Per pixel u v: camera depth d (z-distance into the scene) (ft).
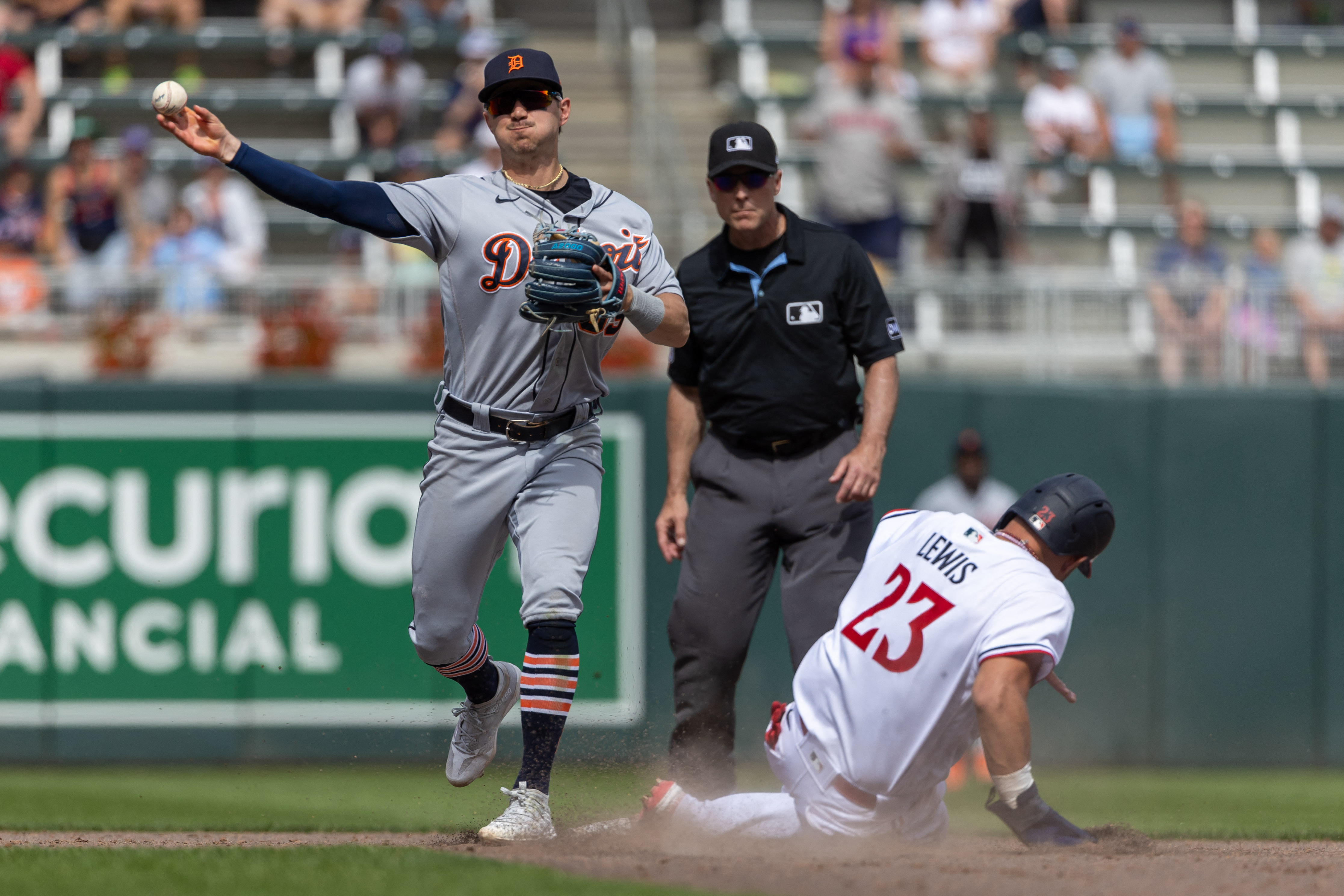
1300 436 103.60
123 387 99.04
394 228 43.57
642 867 37.65
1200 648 102.73
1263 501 103.40
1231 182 146.20
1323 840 55.83
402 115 141.28
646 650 97.91
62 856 40.86
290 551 99.35
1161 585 102.89
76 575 98.53
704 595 52.85
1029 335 108.99
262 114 146.30
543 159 45.34
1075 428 103.40
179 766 98.22
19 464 98.63
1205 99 153.28
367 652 99.14
